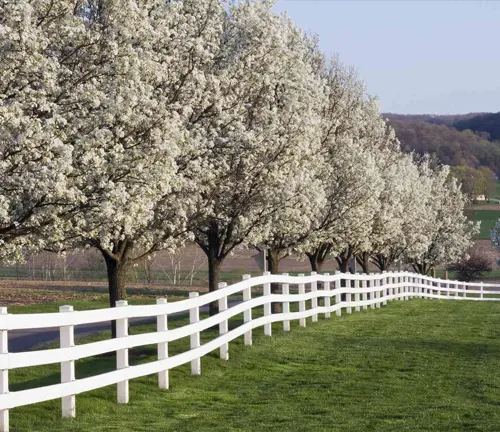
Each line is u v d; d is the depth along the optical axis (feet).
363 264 157.79
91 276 220.23
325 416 38.68
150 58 53.47
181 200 63.10
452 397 44.45
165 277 226.79
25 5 44.27
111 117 48.60
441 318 95.40
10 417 36.32
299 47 85.92
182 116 59.88
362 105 131.75
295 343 65.87
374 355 60.95
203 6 66.59
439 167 213.66
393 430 34.99
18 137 44.16
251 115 73.15
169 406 41.14
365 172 109.60
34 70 45.80
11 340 83.76
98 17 52.37
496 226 268.41
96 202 48.83
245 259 274.57
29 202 48.16
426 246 172.55
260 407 41.29
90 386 36.88
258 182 74.49
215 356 56.13
